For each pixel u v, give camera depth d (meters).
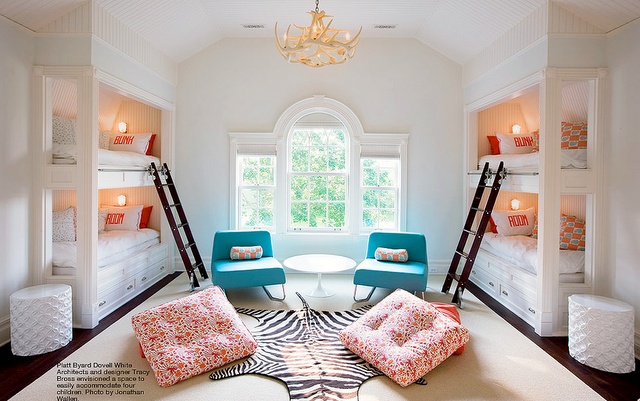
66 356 3.13
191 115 5.72
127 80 4.35
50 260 3.79
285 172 5.74
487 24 4.45
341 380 2.78
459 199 5.73
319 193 5.87
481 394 2.65
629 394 2.68
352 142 5.70
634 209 3.35
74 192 4.85
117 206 5.68
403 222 5.72
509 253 4.52
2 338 3.36
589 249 3.72
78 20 3.68
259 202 5.89
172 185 5.18
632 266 3.37
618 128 3.51
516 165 4.50
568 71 3.62
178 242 4.95
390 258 4.70
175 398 2.55
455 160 5.72
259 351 3.22
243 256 4.76
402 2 4.54
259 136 5.68
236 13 4.86
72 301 3.73
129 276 4.57
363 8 4.71
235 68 5.70
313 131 5.85
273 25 5.22
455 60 5.65
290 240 5.76
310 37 3.21
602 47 3.64
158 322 3.07
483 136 5.64
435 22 4.96
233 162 5.71
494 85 4.71
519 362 3.12
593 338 3.03
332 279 5.41
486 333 3.68
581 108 4.38
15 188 3.52
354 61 5.68
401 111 5.70
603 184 3.67
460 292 4.41
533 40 3.85
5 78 3.39
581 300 3.26
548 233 3.65
